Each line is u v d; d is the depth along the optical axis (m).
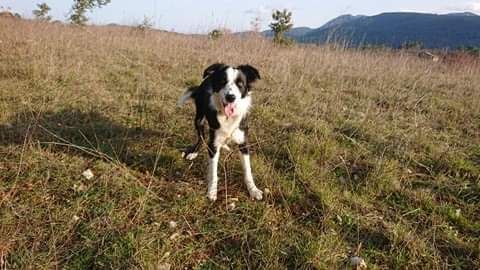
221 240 1.44
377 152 2.22
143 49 4.60
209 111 1.77
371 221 1.63
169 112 2.57
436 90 3.88
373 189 1.84
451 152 2.26
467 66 5.39
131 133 2.21
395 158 2.16
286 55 4.58
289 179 1.87
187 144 2.16
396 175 1.98
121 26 5.82
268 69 3.88
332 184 1.85
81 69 3.28
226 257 1.36
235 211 1.62
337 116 2.73
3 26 4.64
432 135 2.58
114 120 2.35
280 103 2.90
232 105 1.68
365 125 2.55
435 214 1.69
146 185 1.71
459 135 2.67
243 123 1.77
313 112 2.77
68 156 1.82
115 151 1.93
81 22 6.37
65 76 3.00
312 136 2.29
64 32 4.81
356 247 1.47
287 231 1.52
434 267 1.39
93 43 4.57
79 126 2.20
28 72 2.99
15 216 1.43
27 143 1.81
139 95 2.86
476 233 1.61
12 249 1.29
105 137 2.11
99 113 2.41
